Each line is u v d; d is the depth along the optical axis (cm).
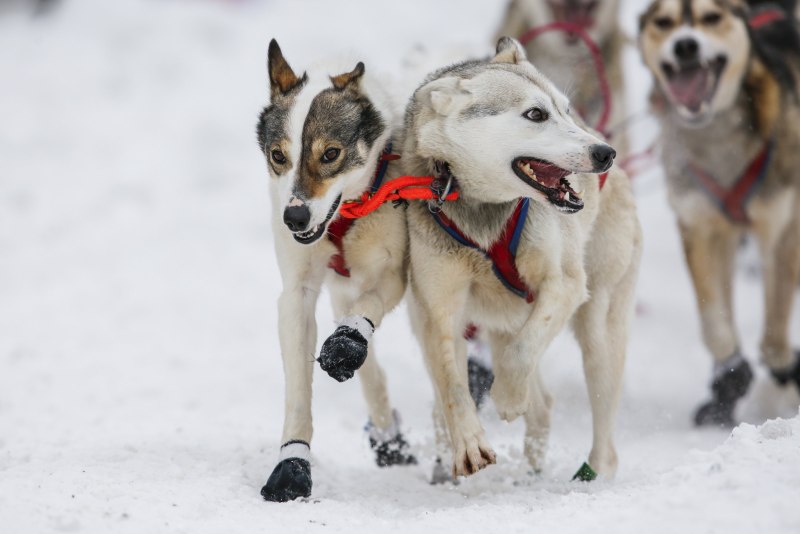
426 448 894
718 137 1145
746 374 1075
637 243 881
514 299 802
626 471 845
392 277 793
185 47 2802
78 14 2972
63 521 601
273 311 1483
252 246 1827
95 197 2058
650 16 1226
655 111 1222
